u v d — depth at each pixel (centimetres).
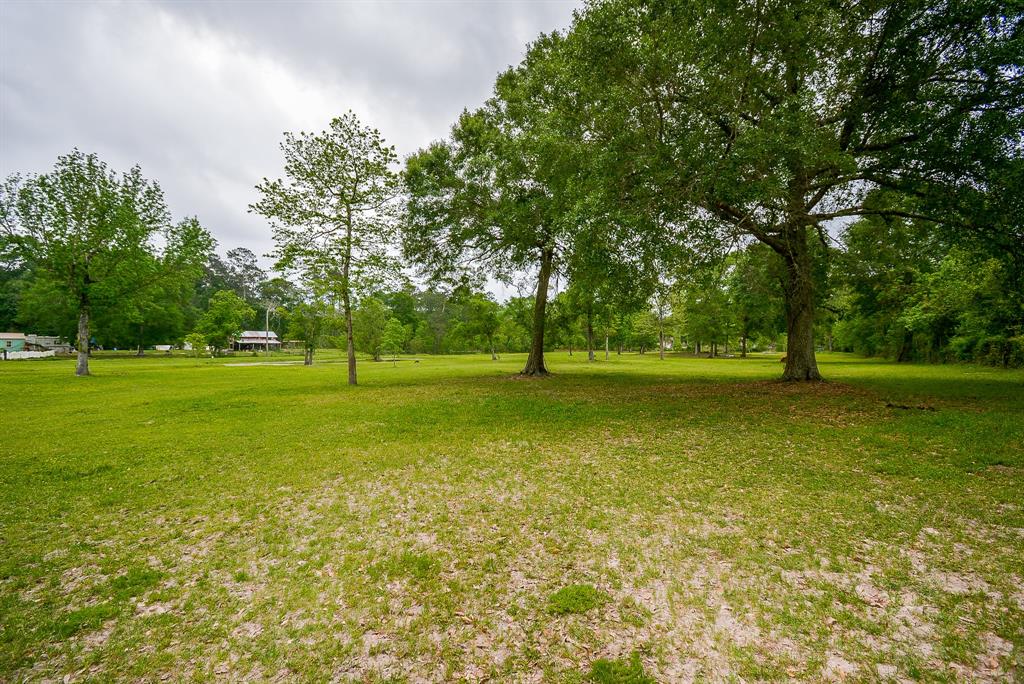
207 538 497
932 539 450
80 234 2636
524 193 1731
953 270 2420
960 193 991
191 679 287
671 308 4888
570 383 1939
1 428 1078
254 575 417
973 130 893
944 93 919
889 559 416
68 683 284
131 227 2734
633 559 428
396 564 427
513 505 568
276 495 625
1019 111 865
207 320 6328
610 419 1074
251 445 900
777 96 987
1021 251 1091
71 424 1128
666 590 377
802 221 1262
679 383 1881
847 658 293
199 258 3120
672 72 924
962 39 891
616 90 947
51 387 1981
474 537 483
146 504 598
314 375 2739
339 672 292
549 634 324
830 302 2958
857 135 1173
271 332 9669
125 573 424
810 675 279
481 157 1705
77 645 321
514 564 424
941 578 383
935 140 923
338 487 652
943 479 605
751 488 602
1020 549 426
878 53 953
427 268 2083
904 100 937
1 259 2528
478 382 2039
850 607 347
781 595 365
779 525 491
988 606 342
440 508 565
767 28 852
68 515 563
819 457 724
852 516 507
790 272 1560
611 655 301
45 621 348
